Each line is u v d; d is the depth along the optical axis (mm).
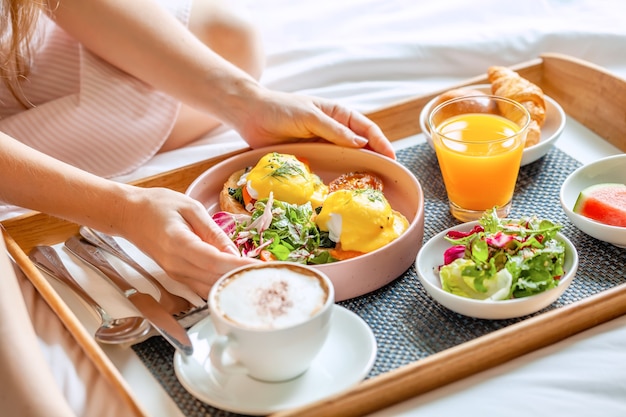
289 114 1483
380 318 1180
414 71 2088
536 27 2133
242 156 1470
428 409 1007
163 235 1188
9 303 1063
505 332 1049
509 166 1340
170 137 1796
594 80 1620
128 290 1201
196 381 1032
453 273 1155
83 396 1063
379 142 1468
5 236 1320
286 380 1032
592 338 1108
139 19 1615
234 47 1791
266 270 1037
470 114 1478
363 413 999
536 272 1129
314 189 1390
